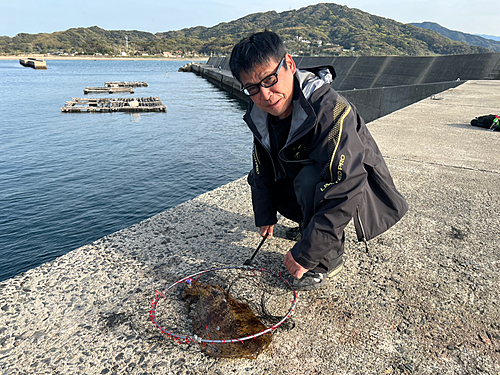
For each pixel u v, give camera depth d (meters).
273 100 1.48
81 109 28.98
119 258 2.13
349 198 1.45
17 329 1.59
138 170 14.23
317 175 1.59
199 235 2.39
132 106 29.86
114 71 103.44
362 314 1.68
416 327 1.59
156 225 2.54
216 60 85.56
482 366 1.38
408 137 5.29
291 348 1.47
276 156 1.82
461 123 6.39
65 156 15.97
